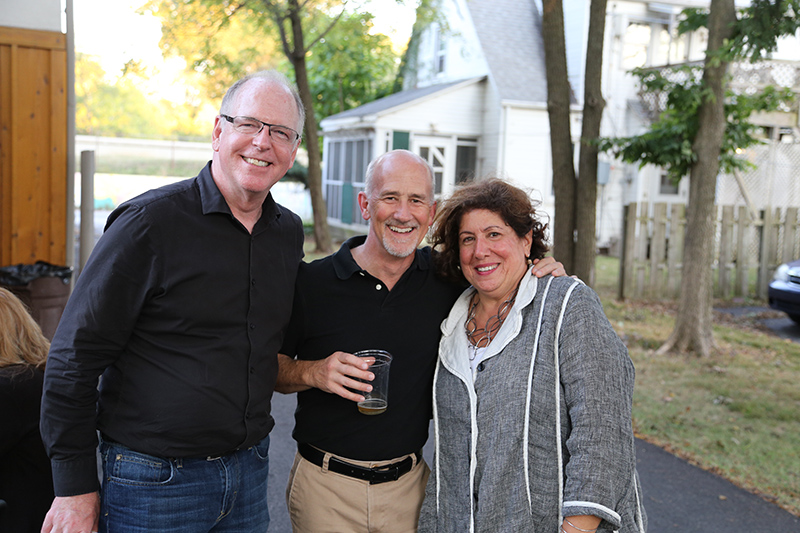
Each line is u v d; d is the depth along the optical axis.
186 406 1.70
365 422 2.03
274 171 1.80
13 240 5.62
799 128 13.48
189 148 22.25
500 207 1.88
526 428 1.71
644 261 9.41
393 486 2.06
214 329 1.75
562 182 6.84
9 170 5.57
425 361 2.08
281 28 11.72
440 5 13.63
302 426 2.11
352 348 2.06
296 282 2.10
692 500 3.46
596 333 1.71
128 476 1.70
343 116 17.81
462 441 1.85
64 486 1.65
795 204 13.53
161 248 1.68
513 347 1.80
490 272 1.90
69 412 1.64
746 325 8.09
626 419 1.65
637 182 14.89
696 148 6.39
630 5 14.89
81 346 1.62
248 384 1.80
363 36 13.36
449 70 17.56
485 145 15.81
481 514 1.73
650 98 14.34
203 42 12.63
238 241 1.80
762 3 5.61
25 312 2.03
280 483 3.59
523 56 16.03
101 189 20.89
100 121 25.20
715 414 4.79
